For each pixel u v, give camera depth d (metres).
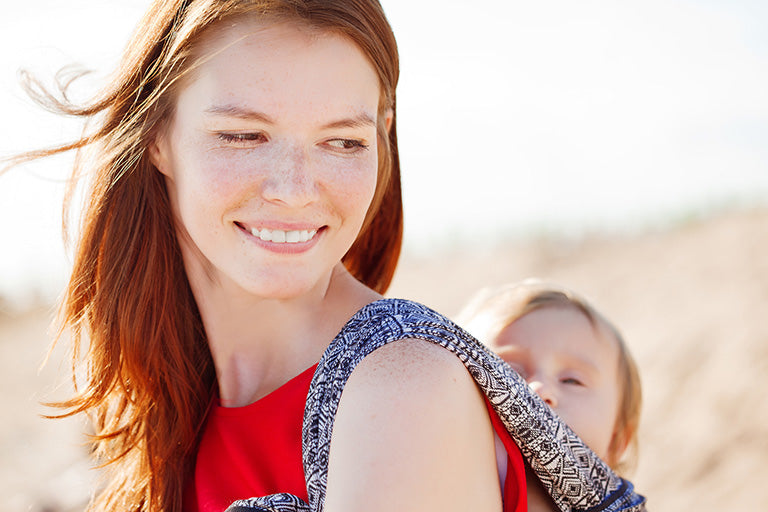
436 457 1.13
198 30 1.38
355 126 1.40
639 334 8.45
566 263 15.58
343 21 1.36
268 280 1.41
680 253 12.52
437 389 1.17
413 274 18.50
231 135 1.39
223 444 1.55
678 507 4.84
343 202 1.41
